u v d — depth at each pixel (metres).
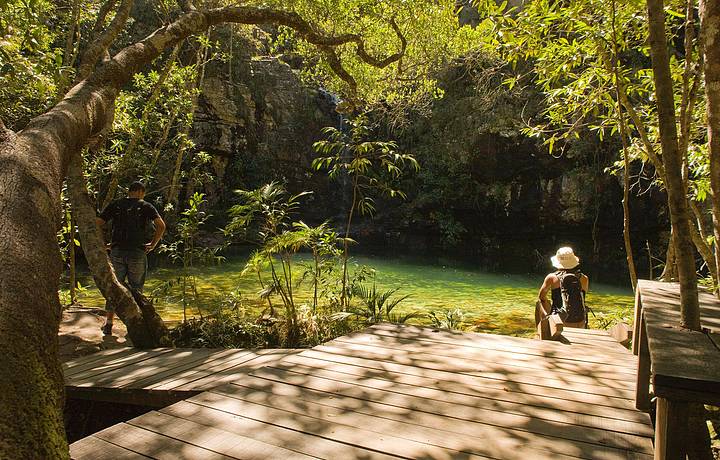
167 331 4.92
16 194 1.59
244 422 2.33
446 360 3.38
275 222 6.27
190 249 6.50
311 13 8.34
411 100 13.70
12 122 6.17
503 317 7.98
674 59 4.68
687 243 2.01
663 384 1.37
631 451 2.06
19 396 1.11
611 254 16.02
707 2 2.39
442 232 19.08
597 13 4.67
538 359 3.42
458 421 2.36
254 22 6.02
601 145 15.20
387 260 15.57
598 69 4.82
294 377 3.00
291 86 18.92
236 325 5.89
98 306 7.34
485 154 17.23
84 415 3.78
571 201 16.09
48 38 5.71
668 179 2.10
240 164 17.56
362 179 20.05
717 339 1.78
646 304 2.41
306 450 2.05
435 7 9.10
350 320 6.32
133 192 5.53
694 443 2.51
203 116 16.34
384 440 2.15
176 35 4.61
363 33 9.13
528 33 4.51
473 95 17.23
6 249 1.38
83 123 2.76
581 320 4.85
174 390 3.16
